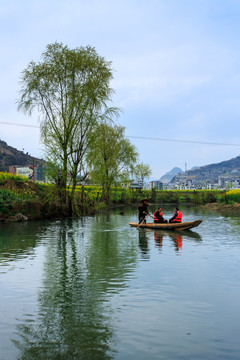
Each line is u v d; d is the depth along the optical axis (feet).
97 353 12.81
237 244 39.83
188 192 216.74
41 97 78.74
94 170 98.58
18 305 18.24
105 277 24.17
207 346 13.32
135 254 33.32
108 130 120.57
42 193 89.45
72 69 77.82
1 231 53.16
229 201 160.04
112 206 159.02
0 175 92.89
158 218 61.11
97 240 43.70
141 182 216.95
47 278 23.97
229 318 16.24
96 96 77.61
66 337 14.19
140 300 18.92
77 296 19.72
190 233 51.80
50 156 75.25
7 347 13.34
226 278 23.63
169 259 30.60
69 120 77.15
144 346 13.34
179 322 15.75
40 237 46.21
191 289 21.02
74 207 87.81
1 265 28.30
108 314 16.80
